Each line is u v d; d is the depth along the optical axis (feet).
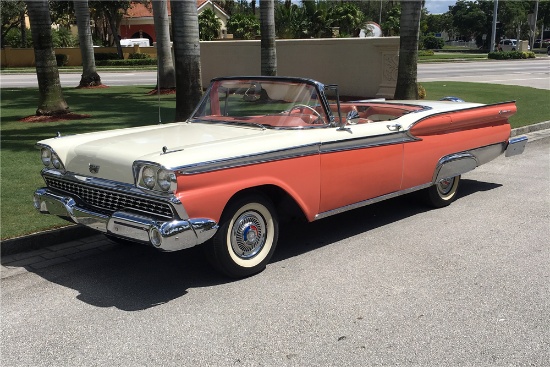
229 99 17.53
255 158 14.14
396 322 12.26
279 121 16.38
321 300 13.43
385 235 18.34
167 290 14.23
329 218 20.45
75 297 13.89
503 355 10.85
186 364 10.71
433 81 75.82
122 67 127.65
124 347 11.41
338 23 101.24
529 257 16.16
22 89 72.08
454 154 20.59
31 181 23.88
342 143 16.34
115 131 16.93
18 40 158.92
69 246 17.69
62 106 43.98
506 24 245.65
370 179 17.43
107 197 14.21
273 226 15.25
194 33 29.86
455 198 22.90
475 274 14.93
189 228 12.86
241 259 14.66
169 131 16.28
